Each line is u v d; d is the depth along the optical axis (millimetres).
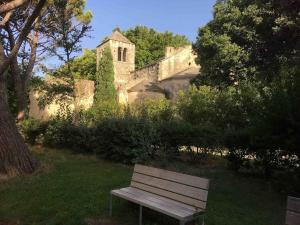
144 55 66938
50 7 20344
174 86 45000
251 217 6602
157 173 6270
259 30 26078
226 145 11266
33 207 6867
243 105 16828
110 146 12328
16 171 9586
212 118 18125
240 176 10453
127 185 8430
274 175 9688
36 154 13914
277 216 6766
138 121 12203
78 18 22250
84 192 7746
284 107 8172
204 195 5293
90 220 6109
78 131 14852
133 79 56250
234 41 28516
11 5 9312
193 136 12414
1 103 9930
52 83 24172
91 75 60250
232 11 28031
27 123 18062
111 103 30875
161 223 5992
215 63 28688
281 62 23375
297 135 8031
